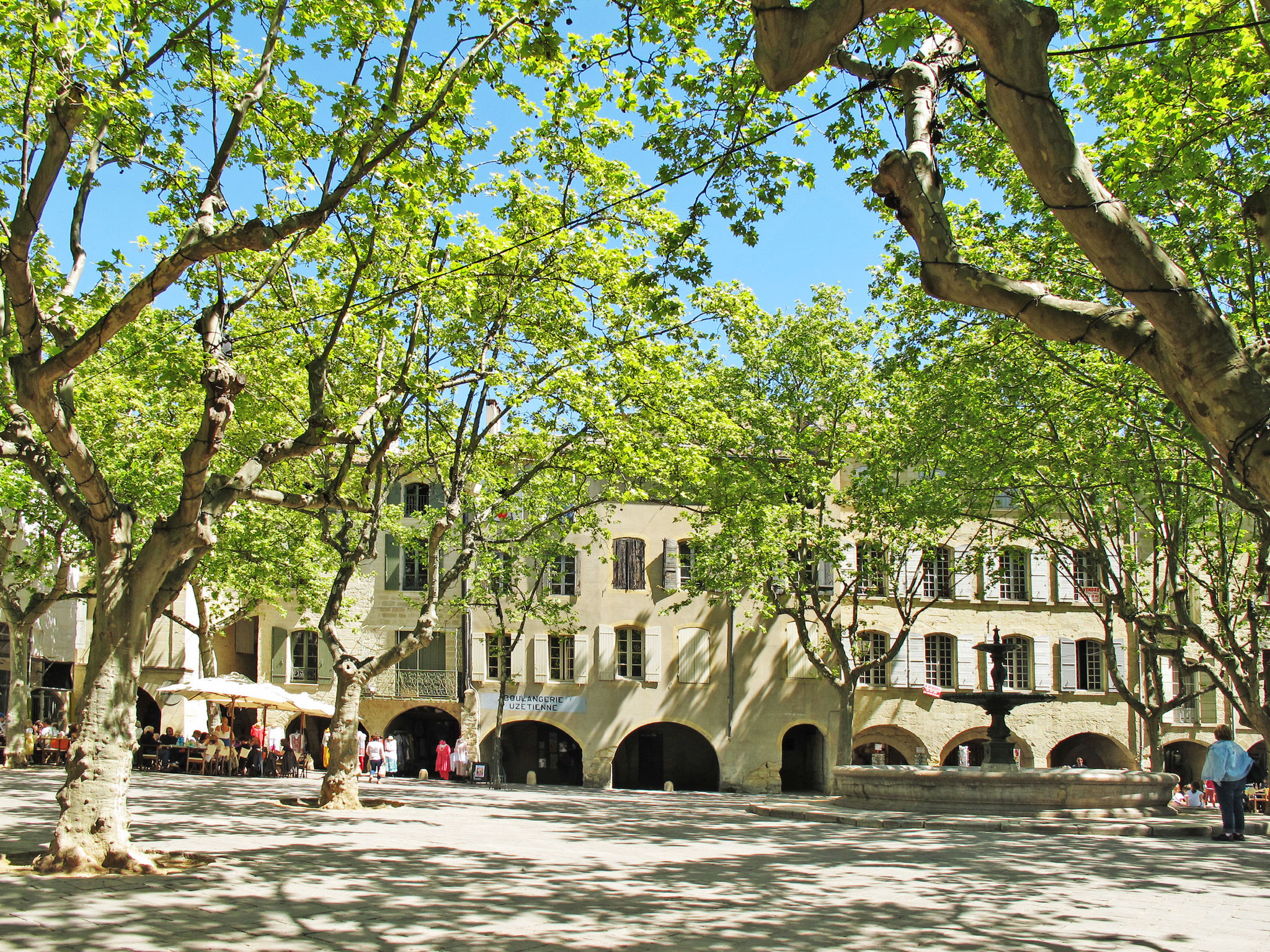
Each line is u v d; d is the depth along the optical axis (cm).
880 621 3991
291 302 1866
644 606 3941
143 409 2469
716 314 2164
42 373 1001
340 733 2039
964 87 827
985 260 1748
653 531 3981
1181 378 627
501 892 995
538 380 2012
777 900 971
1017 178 1725
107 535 1111
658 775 4266
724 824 1859
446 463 2428
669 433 2256
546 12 1073
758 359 3047
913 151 726
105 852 1062
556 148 1788
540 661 3878
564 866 1197
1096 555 2353
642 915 881
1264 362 662
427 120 1045
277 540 2977
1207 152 1418
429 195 1393
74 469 1070
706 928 830
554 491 3075
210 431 1086
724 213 1152
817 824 1859
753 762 3884
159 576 1116
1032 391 2111
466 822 1822
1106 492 2428
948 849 1412
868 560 2973
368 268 1647
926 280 711
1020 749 4003
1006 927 852
